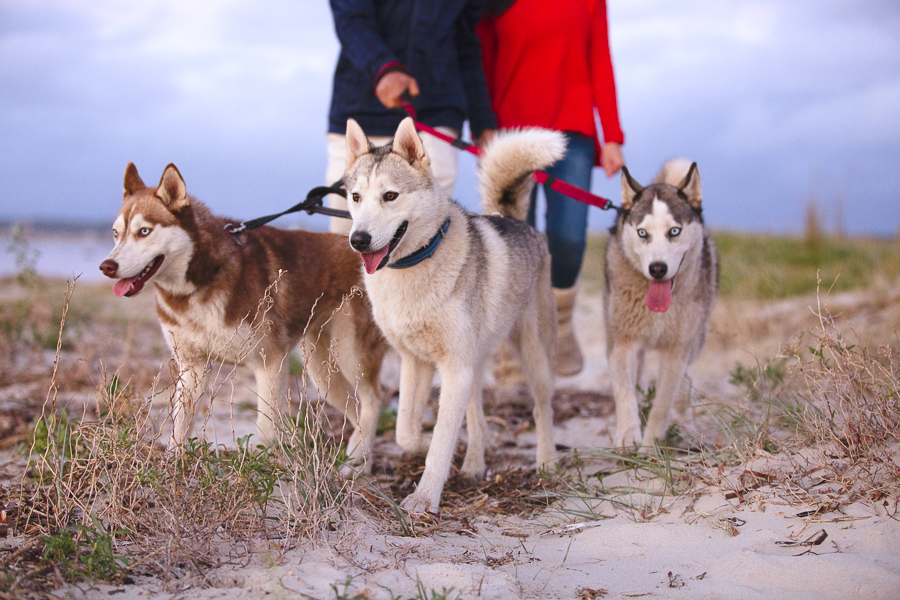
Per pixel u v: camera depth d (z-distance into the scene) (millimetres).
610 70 4973
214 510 2369
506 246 3602
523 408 5035
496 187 4070
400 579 2062
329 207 4297
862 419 2840
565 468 3633
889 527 2268
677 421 4254
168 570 2033
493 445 4133
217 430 4301
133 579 2041
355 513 2635
